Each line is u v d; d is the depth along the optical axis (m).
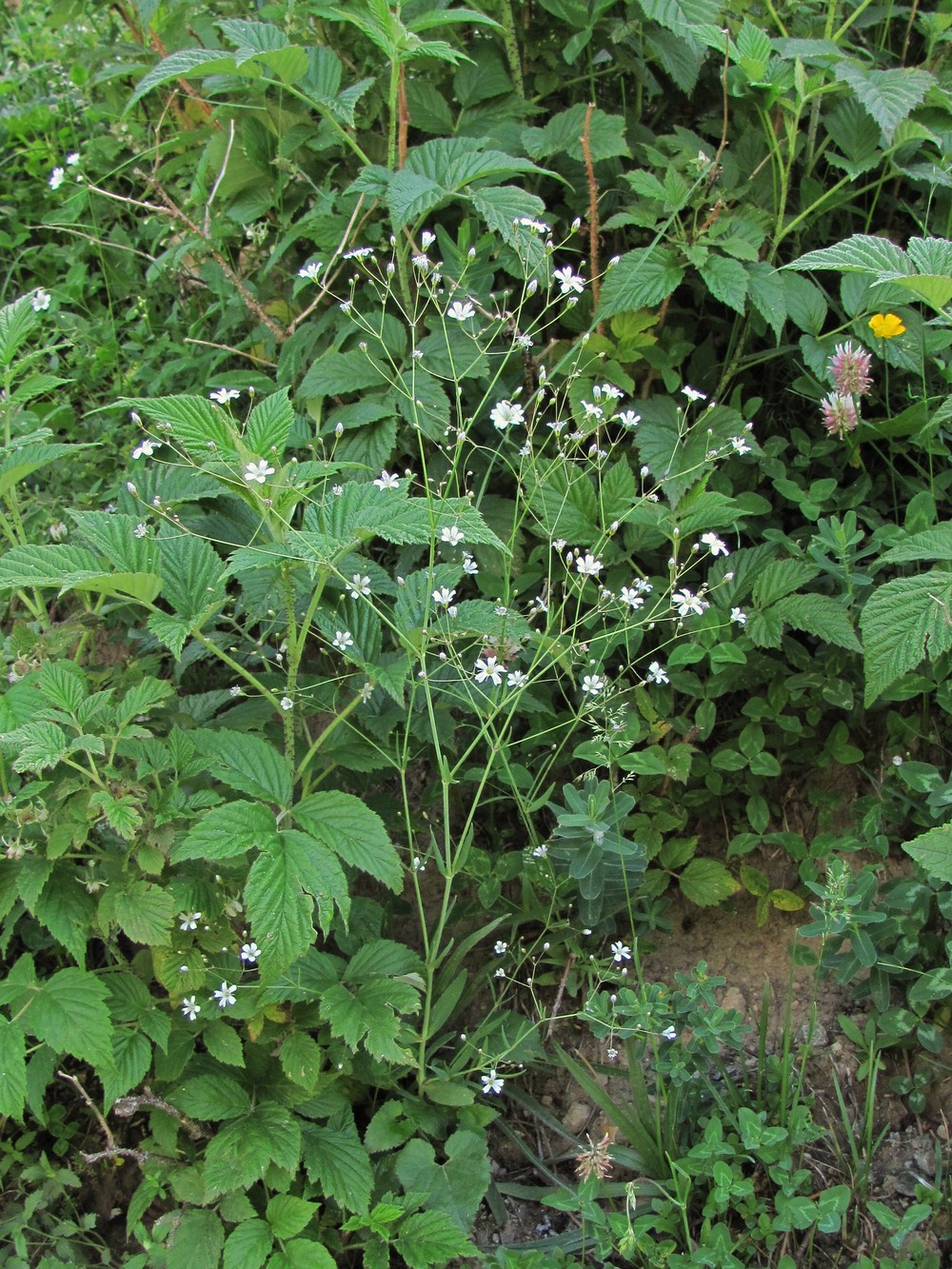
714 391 0.81
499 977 0.72
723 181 0.79
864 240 0.63
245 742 0.61
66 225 1.02
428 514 0.59
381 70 0.82
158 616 0.58
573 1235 0.65
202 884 0.61
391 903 0.74
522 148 0.81
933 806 0.66
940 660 0.70
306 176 0.81
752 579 0.72
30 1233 0.65
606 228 0.78
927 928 0.69
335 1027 0.59
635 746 0.75
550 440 0.77
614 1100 0.70
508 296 0.81
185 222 0.84
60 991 0.58
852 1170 0.65
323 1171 0.60
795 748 0.75
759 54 0.72
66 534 0.79
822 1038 0.70
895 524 0.74
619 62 0.83
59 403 0.91
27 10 1.25
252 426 0.60
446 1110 0.66
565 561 0.74
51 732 0.57
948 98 0.76
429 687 0.69
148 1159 0.63
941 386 0.78
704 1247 0.59
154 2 0.85
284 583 0.62
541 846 0.69
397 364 0.76
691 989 0.64
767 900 0.73
